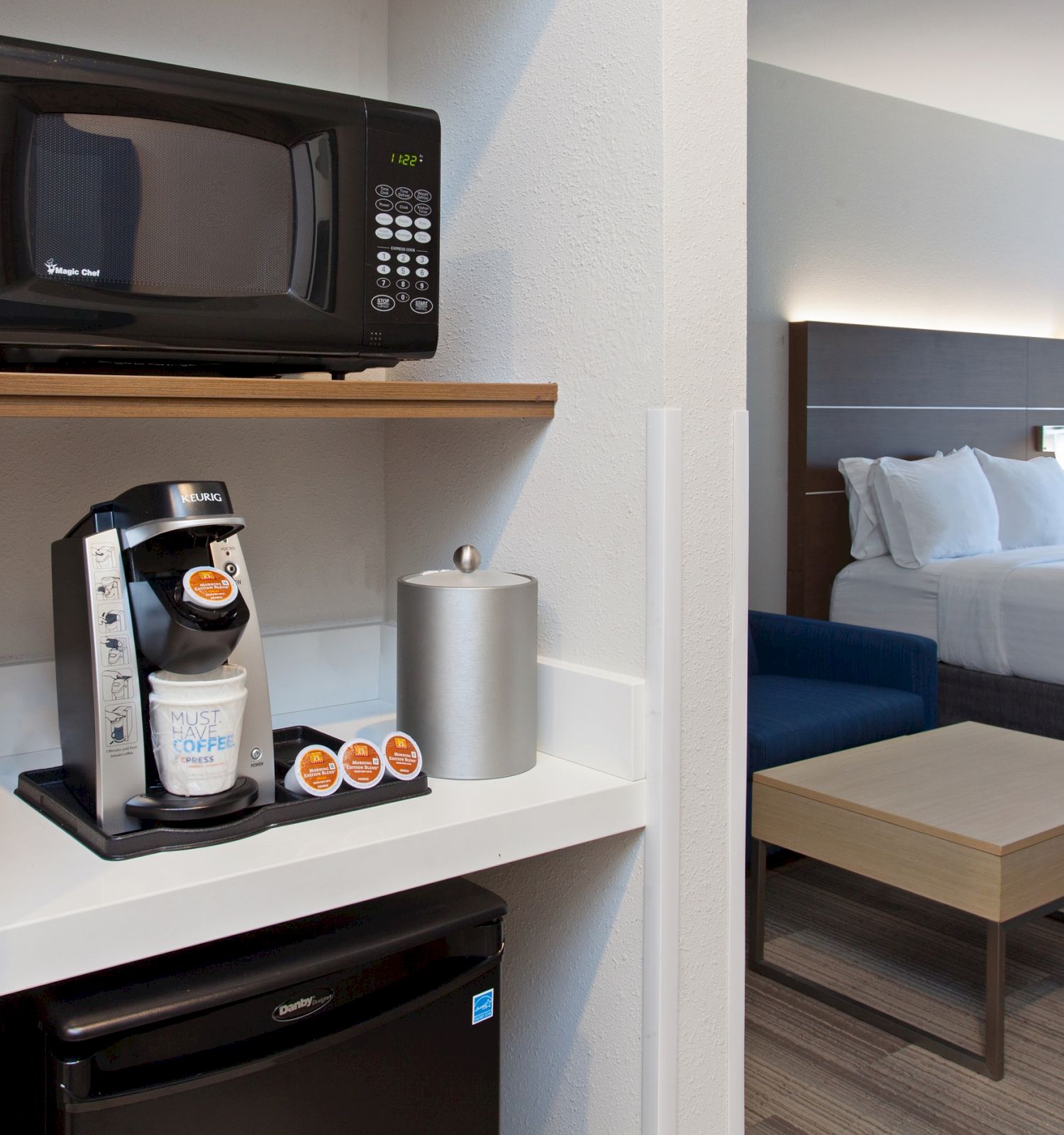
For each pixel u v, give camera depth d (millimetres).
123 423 1304
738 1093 1267
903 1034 2176
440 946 1021
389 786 1076
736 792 1230
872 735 3123
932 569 4328
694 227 1134
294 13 1407
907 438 5016
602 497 1193
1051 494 4941
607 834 1135
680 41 1110
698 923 1205
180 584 963
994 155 5465
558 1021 1313
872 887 3027
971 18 4090
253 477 1417
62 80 918
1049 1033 2197
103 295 960
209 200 1011
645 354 1134
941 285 5289
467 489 1393
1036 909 2043
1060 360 5652
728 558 1194
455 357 1410
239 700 980
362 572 1534
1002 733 2854
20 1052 921
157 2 1293
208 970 918
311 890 924
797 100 4668
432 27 1411
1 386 881
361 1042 954
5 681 1219
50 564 1261
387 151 1097
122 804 949
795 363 4684
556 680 1241
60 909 806
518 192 1290
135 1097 830
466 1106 1048
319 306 1077
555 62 1227
